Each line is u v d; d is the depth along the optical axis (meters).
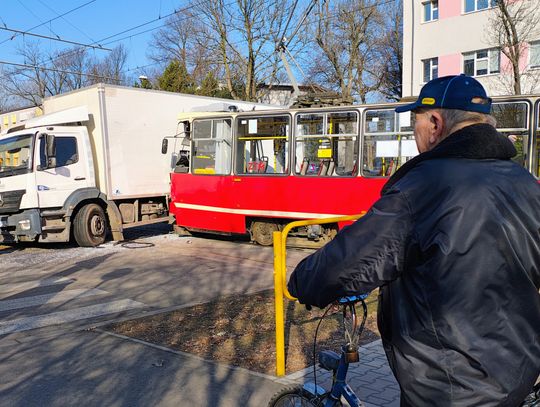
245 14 31.91
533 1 20.33
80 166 13.05
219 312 6.89
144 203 14.65
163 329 6.20
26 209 12.20
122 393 4.34
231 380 4.54
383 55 37.34
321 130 11.70
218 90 35.34
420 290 1.85
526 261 1.83
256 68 32.91
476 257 1.78
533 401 2.24
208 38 33.09
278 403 3.00
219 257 11.44
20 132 12.52
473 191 1.83
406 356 1.88
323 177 11.59
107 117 13.48
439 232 1.82
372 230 1.93
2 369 4.99
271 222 12.55
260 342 5.57
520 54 18.27
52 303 7.83
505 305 1.79
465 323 1.77
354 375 4.52
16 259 11.79
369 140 11.23
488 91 24.95
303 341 5.55
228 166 12.84
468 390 1.75
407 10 28.58
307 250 12.11
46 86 52.78
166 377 4.66
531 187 1.94
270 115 12.26
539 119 9.96
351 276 1.95
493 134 1.96
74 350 5.50
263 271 9.87
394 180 2.12
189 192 13.57
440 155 1.96
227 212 12.84
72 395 4.33
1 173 12.48
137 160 14.12
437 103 2.04
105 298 8.07
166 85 37.41
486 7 25.08
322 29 34.59
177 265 10.59
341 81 35.84
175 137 13.70
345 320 2.58
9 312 7.39
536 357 1.82
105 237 13.69
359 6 34.53
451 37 26.55
